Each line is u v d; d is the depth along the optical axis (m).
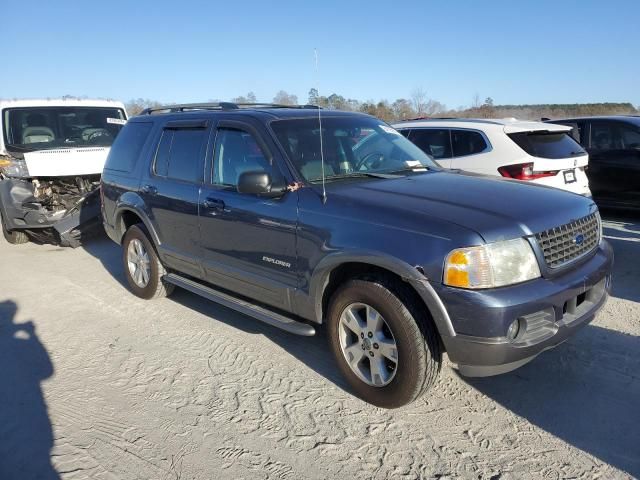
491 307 2.78
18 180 8.03
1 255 7.96
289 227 3.61
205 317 5.07
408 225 3.04
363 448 3.01
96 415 3.45
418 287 2.93
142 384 3.83
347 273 3.52
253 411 3.43
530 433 3.08
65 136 8.77
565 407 3.31
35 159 7.55
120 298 5.71
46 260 7.57
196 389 3.73
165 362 4.16
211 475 2.84
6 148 8.30
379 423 3.24
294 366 4.01
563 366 3.78
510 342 2.83
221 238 4.25
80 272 6.84
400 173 4.07
